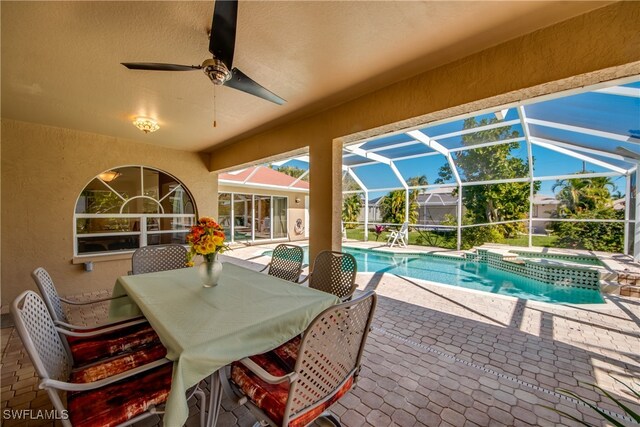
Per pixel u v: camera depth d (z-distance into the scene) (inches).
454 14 67.8
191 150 212.4
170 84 102.7
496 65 80.8
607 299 170.1
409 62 90.0
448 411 70.2
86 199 169.9
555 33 71.6
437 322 126.4
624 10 63.1
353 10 65.9
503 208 347.6
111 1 62.2
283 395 51.8
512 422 66.7
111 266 176.7
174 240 208.2
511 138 219.1
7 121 140.8
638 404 71.3
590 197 299.1
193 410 71.8
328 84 105.0
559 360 93.5
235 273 102.4
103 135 171.0
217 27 60.6
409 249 368.8
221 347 50.8
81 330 66.1
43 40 75.7
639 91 112.5
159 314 62.2
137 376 56.2
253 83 82.8
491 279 246.8
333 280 99.9
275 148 157.8
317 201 135.4
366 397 75.2
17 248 145.0
